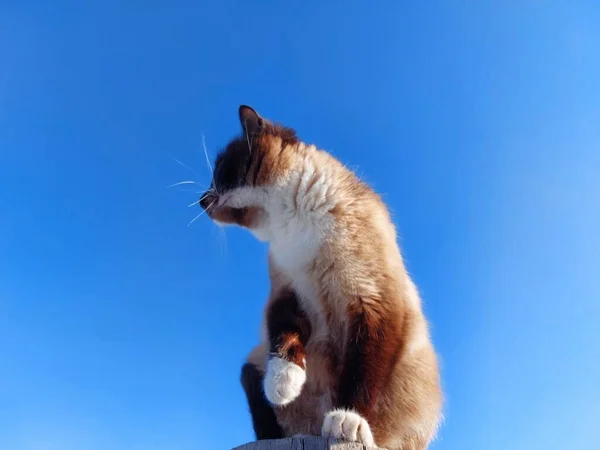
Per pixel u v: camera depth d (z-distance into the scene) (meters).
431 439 0.51
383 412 0.48
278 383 0.45
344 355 0.48
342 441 0.36
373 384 0.46
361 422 0.40
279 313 0.50
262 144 0.55
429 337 0.54
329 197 0.50
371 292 0.47
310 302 0.50
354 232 0.49
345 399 0.46
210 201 0.58
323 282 0.49
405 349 0.48
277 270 0.52
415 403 0.49
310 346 0.50
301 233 0.50
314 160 0.53
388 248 0.50
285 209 0.51
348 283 0.48
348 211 0.50
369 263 0.48
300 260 0.50
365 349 0.46
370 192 0.53
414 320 0.50
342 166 0.54
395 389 0.48
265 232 0.54
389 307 0.47
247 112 0.58
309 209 0.50
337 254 0.48
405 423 0.49
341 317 0.49
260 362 0.53
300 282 0.50
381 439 0.48
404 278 0.51
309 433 0.49
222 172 0.57
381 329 0.47
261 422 0.51
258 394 0.52
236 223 0.56
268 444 0.35
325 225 0.49
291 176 0.52
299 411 0.50
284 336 0.48
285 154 0.53
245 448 0.35
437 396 0.51
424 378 0.50
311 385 0.49
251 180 0.54
